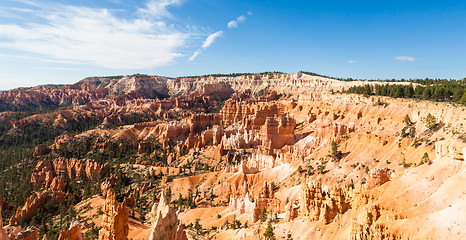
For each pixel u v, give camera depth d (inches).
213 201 6840.6
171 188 7534.5
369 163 5723.4
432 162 3639.3
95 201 6727.4
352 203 3838.6
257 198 5226.4
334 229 3720.5
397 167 5206.7
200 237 4923.7
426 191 3321.9
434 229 2800.2
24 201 7258.9
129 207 6584.6
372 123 7869.1
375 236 2970.0
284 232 4072.3
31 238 3159.5
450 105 6141.7
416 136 5797.2
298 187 5802.2
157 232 2052.2
